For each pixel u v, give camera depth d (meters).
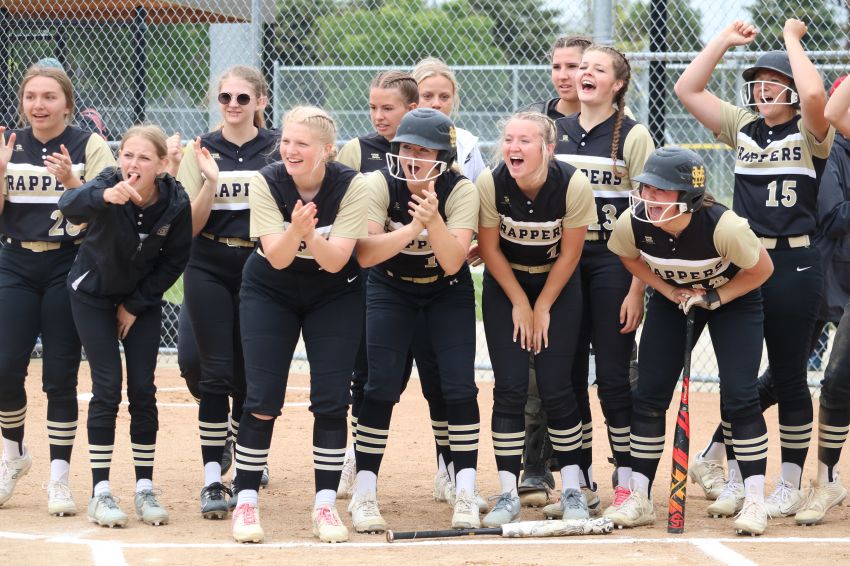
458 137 19.39
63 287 17.25
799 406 17.48
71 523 16.48
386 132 18.67
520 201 16.20
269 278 15.55
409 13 64.62
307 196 15.36
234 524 15.41
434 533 15.53
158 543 15.09
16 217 17.33
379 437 16.48
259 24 32.72
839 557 14.38
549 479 19.41
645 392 16.70
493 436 16.88
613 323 17.27
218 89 18.11
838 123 16.30
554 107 19.77
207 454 17.56
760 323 16.55
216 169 17.59
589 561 14.01
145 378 16.75
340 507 18.39
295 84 38.25
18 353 17.22
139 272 16.31
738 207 17.55
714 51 18.05
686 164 15.36
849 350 16.73
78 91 39.34
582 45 19.06
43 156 17.59
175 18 38.69
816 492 17.17
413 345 17.66
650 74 32.62
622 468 17.50
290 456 22.91
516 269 17.08
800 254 17.06
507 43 65.00
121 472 20.73
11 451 17.98
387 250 15.39
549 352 16.66
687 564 13.88
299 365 36.94
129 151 15.80
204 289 17.58
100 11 38.84
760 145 17.36
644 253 16.28
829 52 29.94
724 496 17.50
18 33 39.16
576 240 16.44
